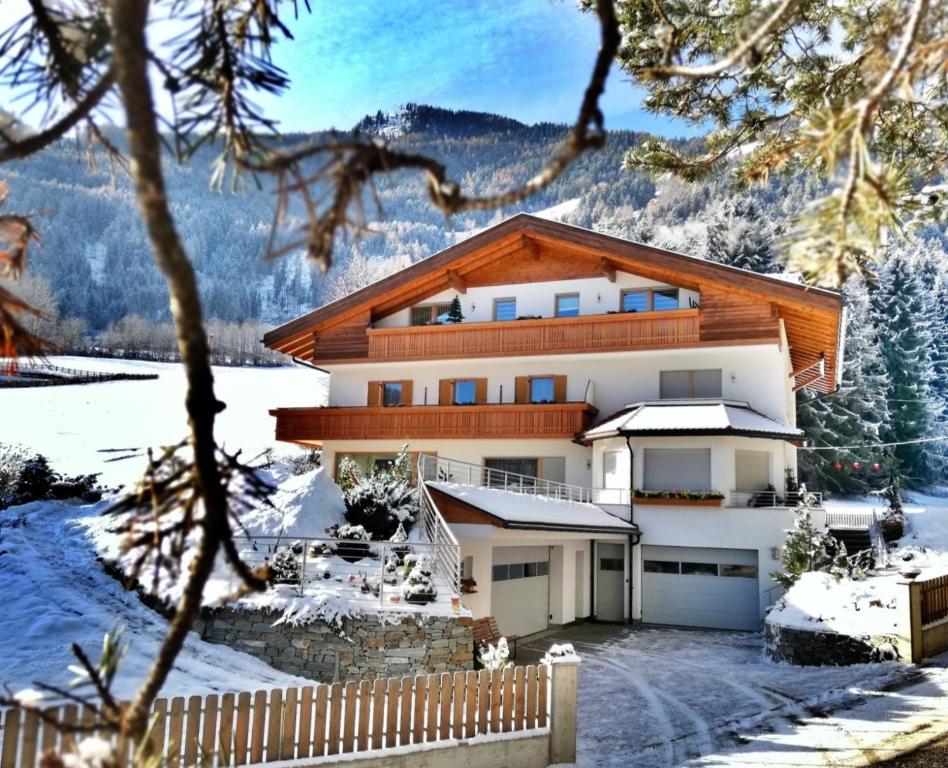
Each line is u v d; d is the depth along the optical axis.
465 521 16.12
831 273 1.92
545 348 24.41
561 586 20.45
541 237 24.97
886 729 9.38
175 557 1.63
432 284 27.28
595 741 9.76
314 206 1.49
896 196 1.96
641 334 23.38
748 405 22.70
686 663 15.19
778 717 10.52
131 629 11.91
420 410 25.48
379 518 16.25
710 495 20.58
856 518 28.64
